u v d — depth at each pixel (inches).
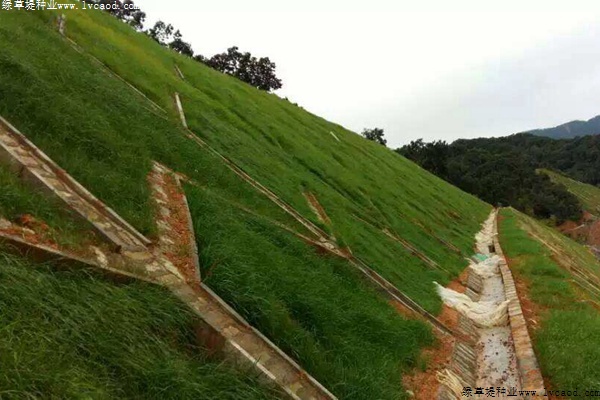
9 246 204.2
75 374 166.1
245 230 403.9
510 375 424.5
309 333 319.0
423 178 2155.5
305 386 262.4
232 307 287.4
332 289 424.5
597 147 7052.2
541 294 655.8
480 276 892.6
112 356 192.1
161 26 2792.8
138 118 526.3
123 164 377.4
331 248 540.1
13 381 145.3
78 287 212.1
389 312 465.7
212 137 674.2
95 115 421.4
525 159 5782.5
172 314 241.4
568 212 4424.2
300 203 648.4
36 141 319.0
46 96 375.2
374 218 887.1
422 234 1012.5
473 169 4891.7
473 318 588.7
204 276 301.1
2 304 173.9
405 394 336.2
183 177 465.4
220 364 232.4
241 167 629.0
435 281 695.7
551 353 415.8
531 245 1128.2
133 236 292.7
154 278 264.1
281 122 1275.8
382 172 1551.4
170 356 212.2
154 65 939.3
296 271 398.9
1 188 236.5
